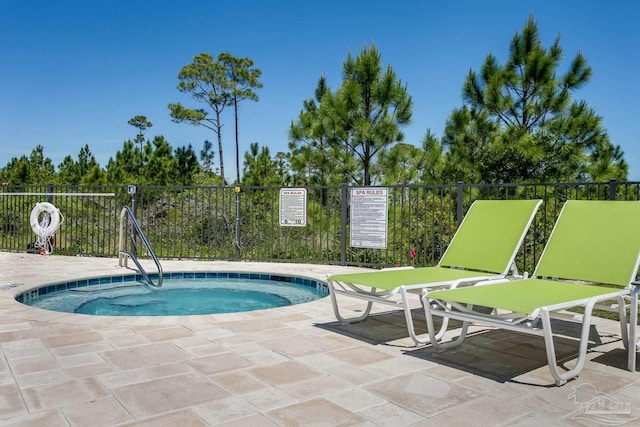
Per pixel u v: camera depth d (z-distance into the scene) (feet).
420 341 10.55
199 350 9.82
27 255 28.55
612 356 9.77
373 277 11.61
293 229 30.12
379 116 35.94
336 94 36.37
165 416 6.63
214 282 22.03
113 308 16.52
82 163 84.79
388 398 7.41
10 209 33.76
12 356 9.29
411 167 35.70
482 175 32.73
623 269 9.93
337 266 24.88
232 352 9.73
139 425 6.34
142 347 9.98
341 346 10.30
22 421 6.41
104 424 6.35
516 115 33.24
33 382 7.89
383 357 9.55
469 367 8.99
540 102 31.89
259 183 47.14
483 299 8.71
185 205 38.55
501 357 9.66
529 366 9.08
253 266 24.72
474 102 34.60
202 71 95.45
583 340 8.29
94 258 27.43
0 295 15.58
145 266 24.29
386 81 34.76
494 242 12.70
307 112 39.06
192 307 16.90
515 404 7.23
